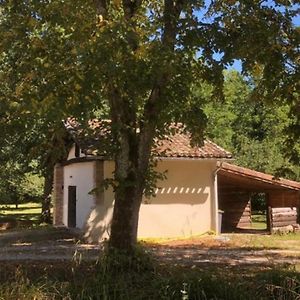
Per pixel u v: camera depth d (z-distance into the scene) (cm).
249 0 919
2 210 4031
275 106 1015
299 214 2473
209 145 2225
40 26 915
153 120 1038
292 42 887
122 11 992
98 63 799
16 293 885
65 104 827
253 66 922
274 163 3634
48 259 1345
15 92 929
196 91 1165
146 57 831
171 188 2105
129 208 1102
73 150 2192
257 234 2275
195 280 916
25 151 2530
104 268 1029
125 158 1089
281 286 891
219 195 2678
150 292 916
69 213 2291
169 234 2083
